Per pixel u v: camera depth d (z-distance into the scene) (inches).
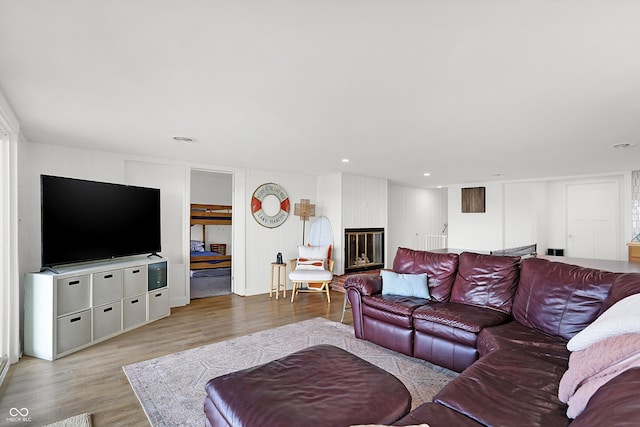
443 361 109.2
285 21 57.4
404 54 69.0
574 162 194.1
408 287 137.3
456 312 111.9
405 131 127.8
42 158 145.6
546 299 99.4
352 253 247.0
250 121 115.3
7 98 93.5
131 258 169.3
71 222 132.9
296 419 54.4
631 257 213.8
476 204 301.1
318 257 222.4
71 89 87.3
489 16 55.6
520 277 113.9
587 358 55.4
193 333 145.4
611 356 50.6
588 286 92.3
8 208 114.1
